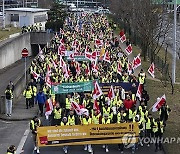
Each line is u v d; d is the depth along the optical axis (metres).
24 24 83.56
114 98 28.47
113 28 94.31
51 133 23.69
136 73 48.97
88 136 23.86
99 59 47.38
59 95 31.50
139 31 60.50
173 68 43.16
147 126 24.47
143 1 58.41
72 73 39.91
